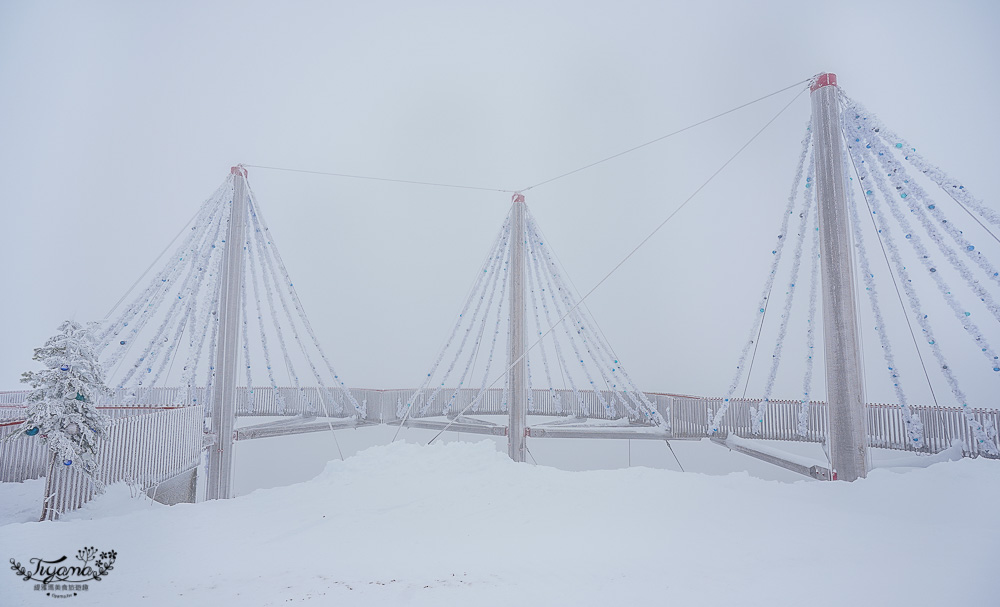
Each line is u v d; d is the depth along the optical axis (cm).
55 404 905
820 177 1210
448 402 2297
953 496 845
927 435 1371
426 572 547
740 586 493
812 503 888
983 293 1120
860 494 939
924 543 634
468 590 489
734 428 1633
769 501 870
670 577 519
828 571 535
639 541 655
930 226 1188
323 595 480
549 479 1038
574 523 753
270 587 503
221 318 1639
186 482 1458
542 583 506
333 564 581
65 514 902
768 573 529
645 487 962
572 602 456
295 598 473
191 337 1559
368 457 1241
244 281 1945
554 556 597
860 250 1293
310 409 2166
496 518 789
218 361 1625
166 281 1596
